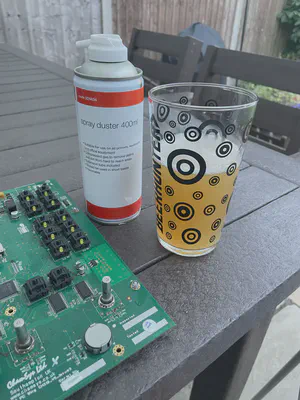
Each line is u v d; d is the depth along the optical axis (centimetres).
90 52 37
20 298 33
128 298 34
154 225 47
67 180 58
